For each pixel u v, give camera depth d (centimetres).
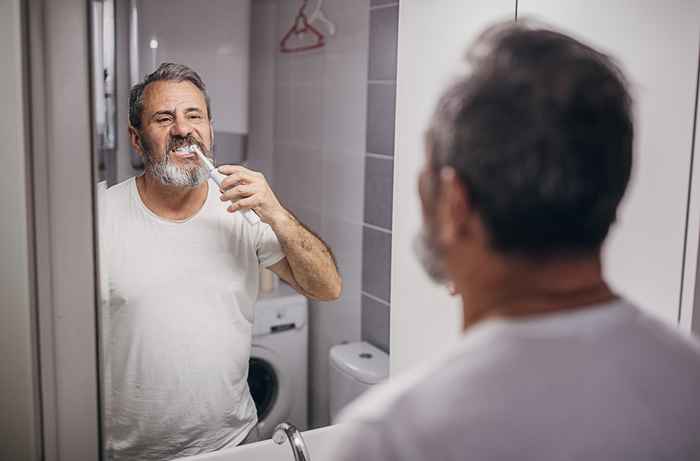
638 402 43
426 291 113
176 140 100
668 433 43
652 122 90
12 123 72
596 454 42
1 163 73
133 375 95
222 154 149
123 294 95
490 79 44
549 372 42
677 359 45
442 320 111
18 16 70
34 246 74
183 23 138
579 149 42
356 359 130
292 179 147
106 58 89
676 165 87
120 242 95
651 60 89
